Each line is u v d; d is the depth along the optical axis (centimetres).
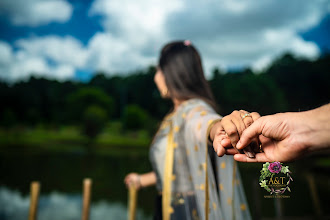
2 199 624
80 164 1258
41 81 7206
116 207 584
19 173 984
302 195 646
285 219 258
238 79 4328
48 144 2675
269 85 4106
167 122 107
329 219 256
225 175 83
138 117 4134
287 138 48
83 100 5575
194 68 108
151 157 112
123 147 2550
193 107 95
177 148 96
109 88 7281
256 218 261
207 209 77
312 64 5328
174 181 96
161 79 117
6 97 6406
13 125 4753
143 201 628
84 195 223
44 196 668
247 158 52
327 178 802
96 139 3334
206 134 73
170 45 115
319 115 46
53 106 6856
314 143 45
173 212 94
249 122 52
